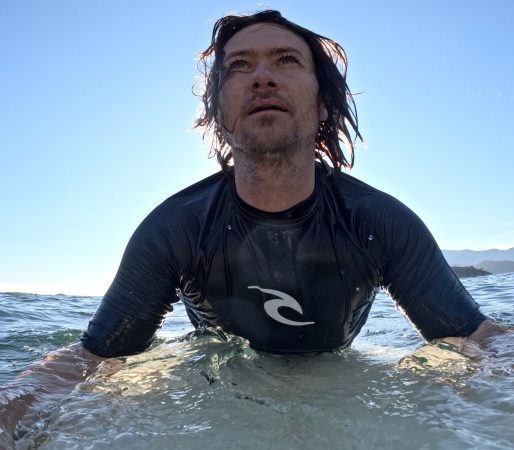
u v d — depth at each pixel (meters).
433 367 0.52
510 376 0.48
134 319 0.61
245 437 0.38
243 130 0.56
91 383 0.51
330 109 0.67
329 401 0.45
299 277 0.60
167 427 0.40
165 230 0.62
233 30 0.63
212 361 0.56
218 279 0.61
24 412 0.44
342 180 0.66
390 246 0.61
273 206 0.60
